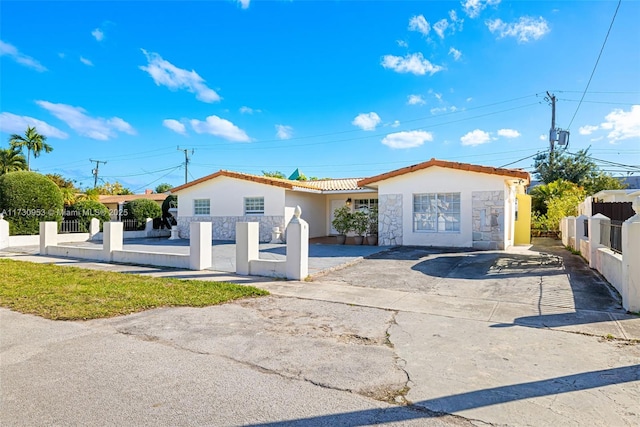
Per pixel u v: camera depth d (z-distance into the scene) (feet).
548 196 75.77
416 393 10.94
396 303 22.02
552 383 11.50
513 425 9.22
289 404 10.33
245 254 31.27
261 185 62.95
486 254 40.24
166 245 58.85
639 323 17.51
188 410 10.01
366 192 67.77
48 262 40.22
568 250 44.34
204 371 12.57
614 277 23.84
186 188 70.08
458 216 46.75
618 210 32.71
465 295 23.86
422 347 14.79
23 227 59.93
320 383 11.64
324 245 53.16
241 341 15.61
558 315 19.04
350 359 13.60
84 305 21.04
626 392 10.86
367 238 53.47
